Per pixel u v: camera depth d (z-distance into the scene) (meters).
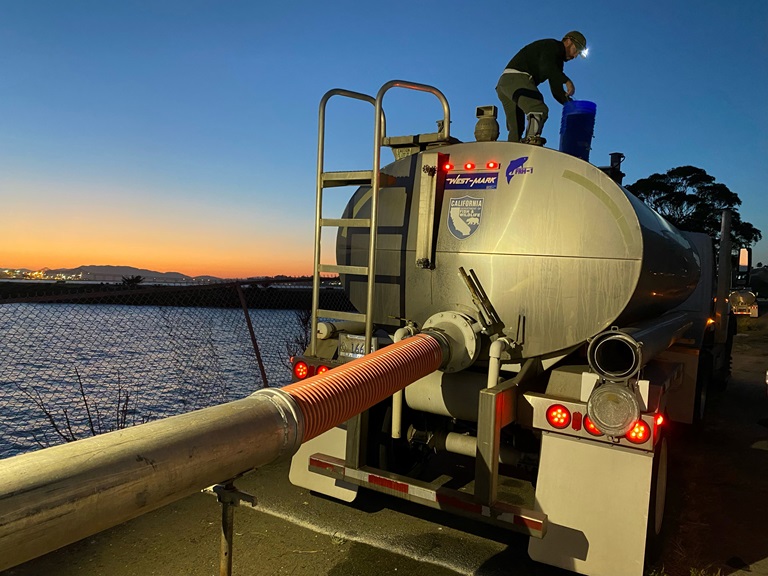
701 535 4.16
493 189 3.87
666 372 3.95
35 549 1.48
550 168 3.71
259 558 3.57
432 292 4.08
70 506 1.51
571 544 3.26
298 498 4.48
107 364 8.52
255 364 8.17
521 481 4.91
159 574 3.34
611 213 3.52
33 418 6.71
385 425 4.30
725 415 7.97
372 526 4.05
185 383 7.37
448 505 3.37
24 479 1.45
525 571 3.52
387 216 4.26
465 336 3.75
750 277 10.32
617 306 3.50
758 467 5.71
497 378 3.55
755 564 3.74
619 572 3.15
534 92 5.07
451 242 3.99
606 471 3.20
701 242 7.26
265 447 2.15
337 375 2.78
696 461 5.91
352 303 4.52
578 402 3.25
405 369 3.18
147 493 1.71
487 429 3.23
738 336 20.97
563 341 3.66
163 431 1.83
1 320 9.75
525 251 3.75
